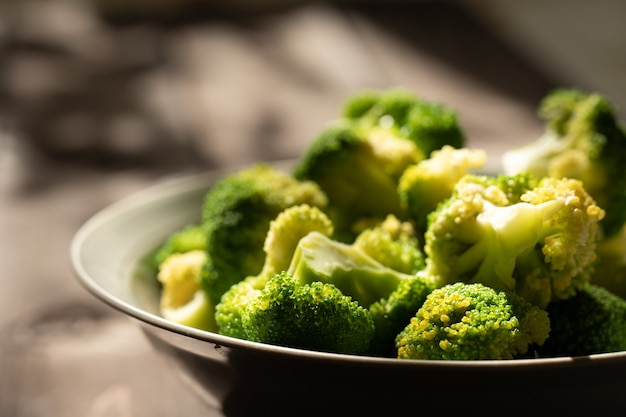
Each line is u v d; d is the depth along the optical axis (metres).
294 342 0.35
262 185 0.45
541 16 1.61
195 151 0.82
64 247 0.62
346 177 0.46
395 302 0.38
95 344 0.51
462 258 0.38
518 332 0.35
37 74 1.04
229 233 0.44
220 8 1.34
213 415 0.45
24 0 1.34
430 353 0.35
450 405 0.34
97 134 0.86
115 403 0.46
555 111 0.47
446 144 0.48
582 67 1.50
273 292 0.35
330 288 0.36
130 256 0.48
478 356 0.34
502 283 0.38
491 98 0.96
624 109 1.29
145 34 1.20
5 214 0.68
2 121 0.90
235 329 0.38
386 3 1.37
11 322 0.53
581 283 0.38
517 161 0.47
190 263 0.46
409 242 0.42
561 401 0.34
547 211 0.37
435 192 0.42
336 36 1.18
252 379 0.36
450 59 1.11
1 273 0.58
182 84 1.01
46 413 0.46
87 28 1.23
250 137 0.85
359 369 0.33
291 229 0.40
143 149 0.82
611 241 0.45
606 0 1.67
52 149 0.82
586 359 0.33
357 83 1.01
